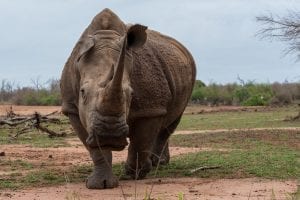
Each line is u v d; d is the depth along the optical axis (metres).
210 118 36.97
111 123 9.36
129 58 10.54
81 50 10.48
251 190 10.59
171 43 13.59
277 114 39.97
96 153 11.02
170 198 9.80
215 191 10.53
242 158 14.74
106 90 9.30
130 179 11.98
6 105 56.31
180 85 12.66
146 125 11.30
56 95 59.66
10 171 13.45
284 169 12.94
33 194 10.48
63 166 14.27
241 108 50.25
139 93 11.08
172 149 18.31
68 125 29.56
